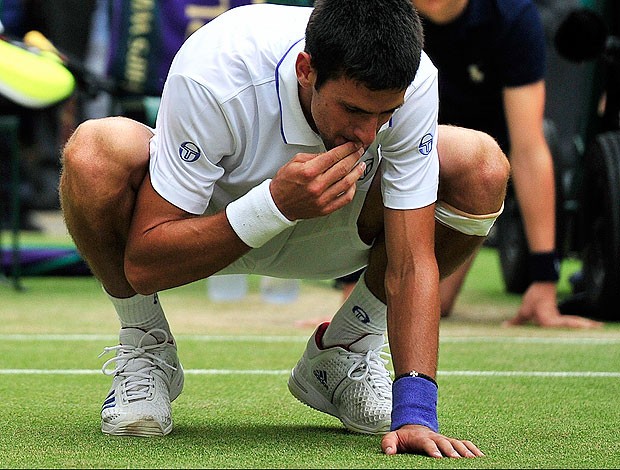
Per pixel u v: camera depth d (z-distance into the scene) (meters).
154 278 6.97
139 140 7.07
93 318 15.35
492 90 14.34
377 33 6.06
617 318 15.78
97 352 12.16
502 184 7.41
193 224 6.75
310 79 6.37
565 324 14.70
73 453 6.71
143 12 18.62
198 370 10.89
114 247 7.34
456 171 7.31
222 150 6.78
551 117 22.45
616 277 14.82
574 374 10.73
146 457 6.58
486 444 7.12
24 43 18.14
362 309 7.85
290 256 7.84
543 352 12.37
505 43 13.71
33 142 28.83
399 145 6.79
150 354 7.65
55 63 17.97
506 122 14.77
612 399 9.23
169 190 6.77
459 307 17.38
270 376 10.52
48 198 29.27
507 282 19.23
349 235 7.61
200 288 20.11
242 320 15.43
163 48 18.67
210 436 7.42
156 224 6.83
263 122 6.71
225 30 6.78
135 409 7.37
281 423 8.09
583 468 6.29
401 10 6.18
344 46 6.07
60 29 23.23
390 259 6.93
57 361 11.46
